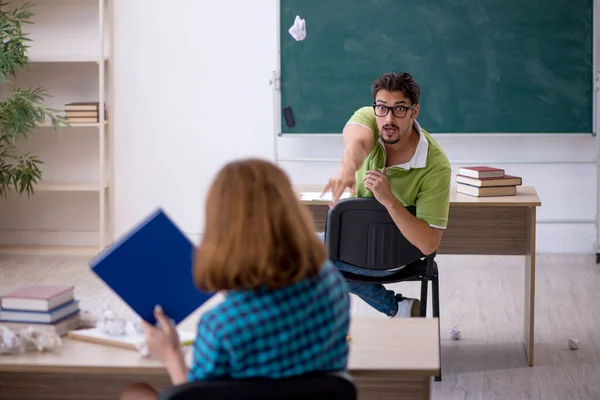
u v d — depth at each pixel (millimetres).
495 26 6168
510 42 6172
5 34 6168
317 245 1813
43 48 6551
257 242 1738
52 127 6656
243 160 1823
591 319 4953
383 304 3938
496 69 6207
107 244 6809
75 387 2484
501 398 3824
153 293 2131
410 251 3674
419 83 6266
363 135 3504
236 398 1771
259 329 1771
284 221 1766
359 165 3336
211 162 6641
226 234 1756
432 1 6180
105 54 6586
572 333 4719
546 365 4242
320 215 4480
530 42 6164
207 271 1764
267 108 6543
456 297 5445
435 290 3869
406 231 3510
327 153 6543
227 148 6621
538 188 6461
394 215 3486
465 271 6066
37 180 6754
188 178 6676
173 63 6555
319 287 1853
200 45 6516
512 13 6145
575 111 6207
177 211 6723
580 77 6172
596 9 6102
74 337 2449
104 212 6551
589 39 6129
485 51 6199
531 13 6137
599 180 6242
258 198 1761
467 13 6168
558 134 6234
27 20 6523
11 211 6812
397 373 2213
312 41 6297
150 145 6664
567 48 6148
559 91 6199
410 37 6227
